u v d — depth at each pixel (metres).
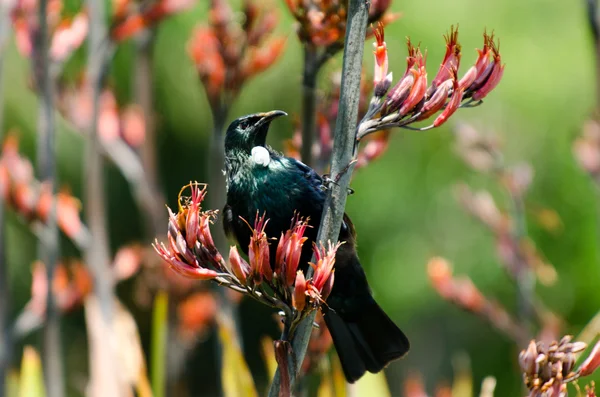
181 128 19.19
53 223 9.34
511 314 17.33
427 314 18.64
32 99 18.64
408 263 17.66
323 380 7.66
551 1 16.55
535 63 16.33
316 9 6.35
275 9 8.43
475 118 11.08
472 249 17.34
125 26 9.75
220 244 8.66
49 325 9.28
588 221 16.67
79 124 10.22
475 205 10.49
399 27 16.38
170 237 4.56
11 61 18.41
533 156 16.08
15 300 19.81
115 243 21.14
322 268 4.40
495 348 19.09
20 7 9.43
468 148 10.65
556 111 16.22
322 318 6.52
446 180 17.19
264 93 17.95
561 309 17.31
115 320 9.30
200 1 17.67
